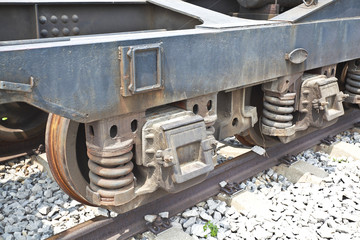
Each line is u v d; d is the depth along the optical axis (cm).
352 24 408
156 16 370
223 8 445
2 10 296
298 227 332
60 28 322
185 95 269
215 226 321
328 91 376
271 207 358
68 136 261
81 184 277
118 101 236
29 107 439
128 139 252
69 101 213
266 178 416
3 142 444
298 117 388
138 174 292
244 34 296
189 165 274
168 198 334
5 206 358
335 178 412
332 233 329
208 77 280
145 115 265
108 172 250
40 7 309
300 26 343
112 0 340
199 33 265
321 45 374
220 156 458
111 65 227
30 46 198
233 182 382
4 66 186
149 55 239
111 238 295
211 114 299
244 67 305
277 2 420
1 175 419
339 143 495
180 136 261
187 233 314
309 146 483
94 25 340
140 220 312
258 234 318
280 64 337
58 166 272
